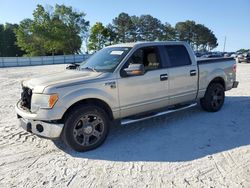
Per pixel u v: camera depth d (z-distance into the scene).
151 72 5.27
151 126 5.79
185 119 6.22
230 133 5.24
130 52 5.09
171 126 5.75
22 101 4.82
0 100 9.12
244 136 5.07
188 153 4.38
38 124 4.37
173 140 4.96
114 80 4.76
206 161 4.07
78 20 75.06
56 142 4.97
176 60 5.80
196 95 6.23
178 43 5.94
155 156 4.31
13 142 4.99
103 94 4.62
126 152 4.50
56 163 4.14
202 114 6.59
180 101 5.91
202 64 6.29
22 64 44.03
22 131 5.57
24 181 3.62
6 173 3.84
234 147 4.57
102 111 4.66
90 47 72.88
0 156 4.40
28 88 4.67
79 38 75.12
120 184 3.50
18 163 4.15
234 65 7.23
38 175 3.78
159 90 5.41
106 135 4.78
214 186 3.38
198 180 3.54
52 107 4.19
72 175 3.76
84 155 4.41
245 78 14.04
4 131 5.58
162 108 5.66
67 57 50.25
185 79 5.87
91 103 4.64
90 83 4.53
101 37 72.69
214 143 4.77
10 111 7.41
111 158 4.28
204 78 6.32
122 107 4.92
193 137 5.08
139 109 5.19
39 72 23.17
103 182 3.56
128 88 4.94
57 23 70.38
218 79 6.77
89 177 3.70
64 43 71.06
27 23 70.25
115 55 5.20
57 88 4.24
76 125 4.41
